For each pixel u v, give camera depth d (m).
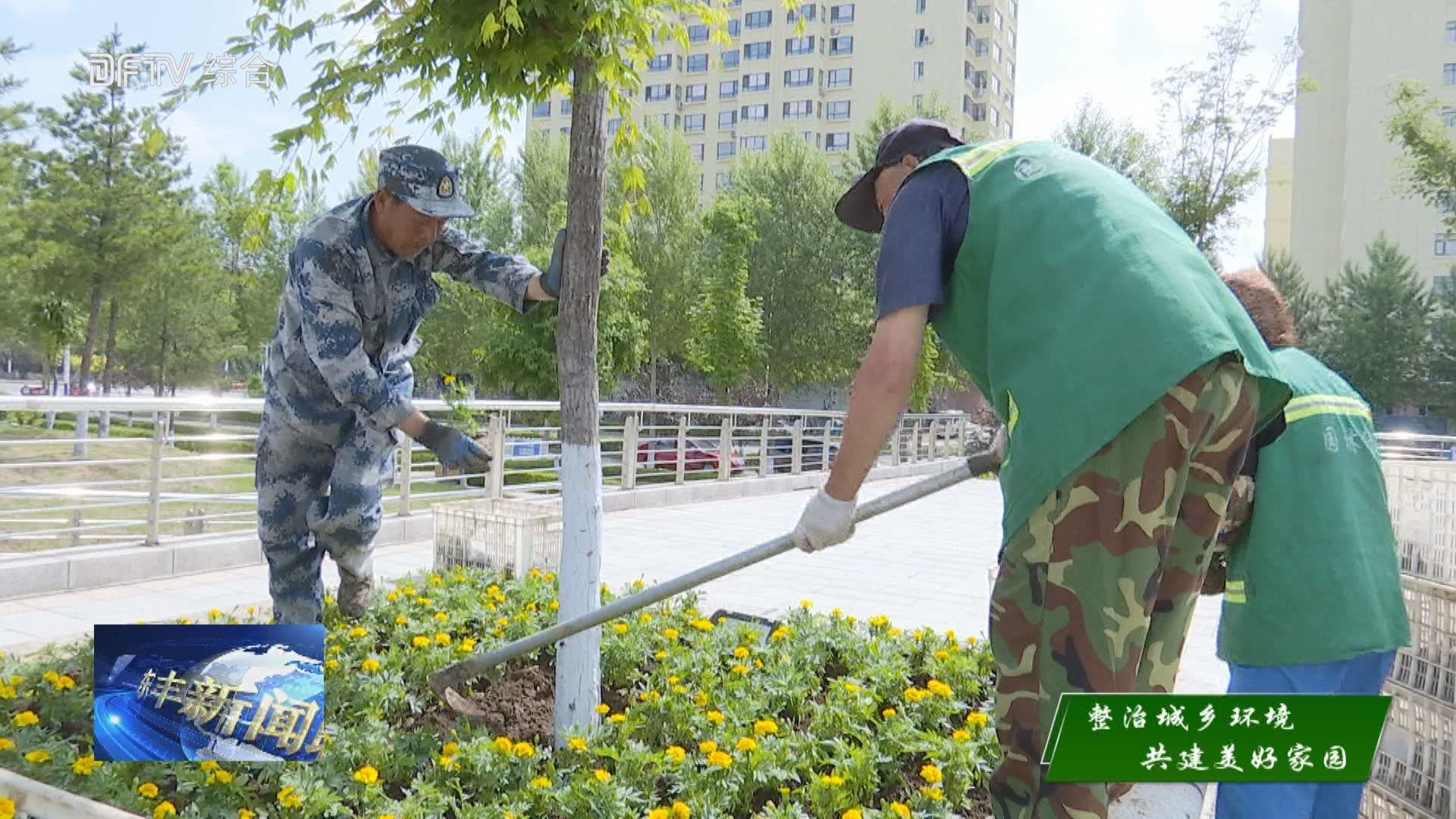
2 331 24.02
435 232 3.23
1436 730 2.56
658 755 2.77
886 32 52.09
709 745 2.80
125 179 22.88
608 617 2.61
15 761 2.46
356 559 3.82
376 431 3.48
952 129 2.38
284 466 3.60
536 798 2.52
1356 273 39.50
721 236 23.91
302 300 3.10
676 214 31.52
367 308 3.27
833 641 3.97
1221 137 20.58
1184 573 1.78
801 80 53.38
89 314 26.55
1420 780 2.61
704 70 56.34
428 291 3.46
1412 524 3.91
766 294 31.58
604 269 3.00
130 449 18.17
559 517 5.28
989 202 1.85
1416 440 9.30
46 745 2.60
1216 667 4.96
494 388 19.03
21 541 10.16
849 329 30.75
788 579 7.00
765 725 2.95
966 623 5.76
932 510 12.66
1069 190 1.80
